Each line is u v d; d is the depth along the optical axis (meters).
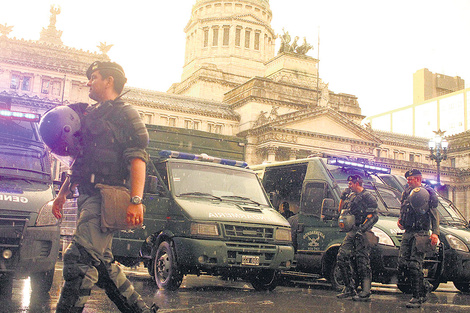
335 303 8.77
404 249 9.33
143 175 4.20
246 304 7.99
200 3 97.12
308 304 8.41
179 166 11.02
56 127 4.17
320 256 12.02
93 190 4.25
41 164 9.27
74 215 12.66
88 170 4.25
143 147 4.30
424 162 93.25
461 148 92.12
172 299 8.21
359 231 9.62
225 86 84.00
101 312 6.65
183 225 9.63
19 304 7.16
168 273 9.77
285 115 67.81
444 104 153.00
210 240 9.48
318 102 73.81
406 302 9.82
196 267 9.60
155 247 10.43
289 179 14.27
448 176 89.50
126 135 4.29
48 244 8.07
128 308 4.29
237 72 90.44
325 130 70.44
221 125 72.81
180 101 73.00
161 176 11.04
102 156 4.23
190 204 10.02
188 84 86.06
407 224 9.27
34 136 9.68
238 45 92.94
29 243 7.76
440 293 12.53
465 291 13.34
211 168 11.44
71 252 4.01
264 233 10.11
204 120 71.81
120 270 4.29
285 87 73.56
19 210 7.80
